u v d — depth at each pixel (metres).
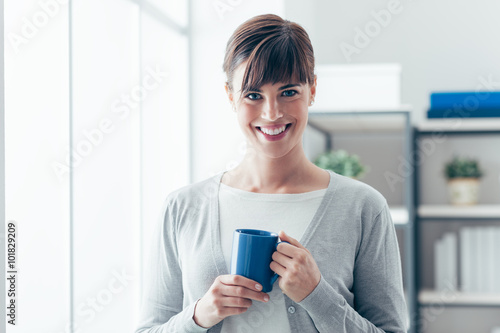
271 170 0.96
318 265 0.90
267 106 0.85
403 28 2.57
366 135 2.63
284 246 0.82
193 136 2.40
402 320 0.92
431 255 2.56
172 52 2.34
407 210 2.04
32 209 1.35
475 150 2.54
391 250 0.95
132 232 1.98
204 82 2.39
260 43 0.84
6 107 1.29
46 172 1.40
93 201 1.72
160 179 2.31
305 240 0.91
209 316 0.85
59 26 1.45
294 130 0.88
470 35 2.53
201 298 0.89
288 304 0.88
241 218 0.95
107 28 1.81
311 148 2.40
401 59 2.58
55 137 1.44
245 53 0.86
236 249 0.85
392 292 0.92
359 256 0.94
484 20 2.52
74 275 1.61
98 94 1.76
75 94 1.61
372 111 1.96
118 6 1.87
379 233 0.93
